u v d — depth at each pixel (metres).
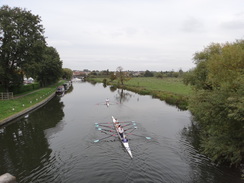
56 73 81.69
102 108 42.31
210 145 18.31
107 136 24.22
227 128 17.61
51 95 60.38
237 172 16.03
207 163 17.56
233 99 15.01
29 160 18.03
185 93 58.00
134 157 18.55
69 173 15.80
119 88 93.38
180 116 34.88
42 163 17.42
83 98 58.34
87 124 29.59
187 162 17.75
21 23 42.69
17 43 40.88
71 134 24.97
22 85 59.84
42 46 46.25
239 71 18.92
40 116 34.75
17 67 47.41
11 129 27.17
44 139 23.25
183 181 14.83
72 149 20.38
